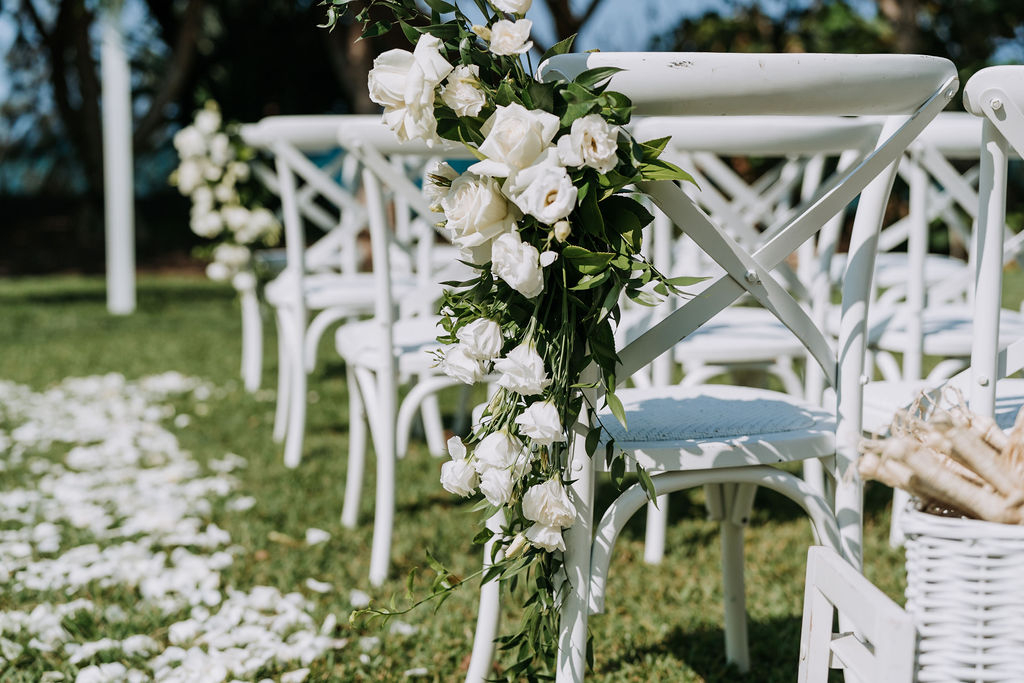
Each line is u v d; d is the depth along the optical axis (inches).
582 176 43.9
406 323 103.7
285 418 143.1
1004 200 50.9
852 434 54.1
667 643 77.8
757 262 50.4
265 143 127.7
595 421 54.8
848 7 386.0
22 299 325.1
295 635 76.3
